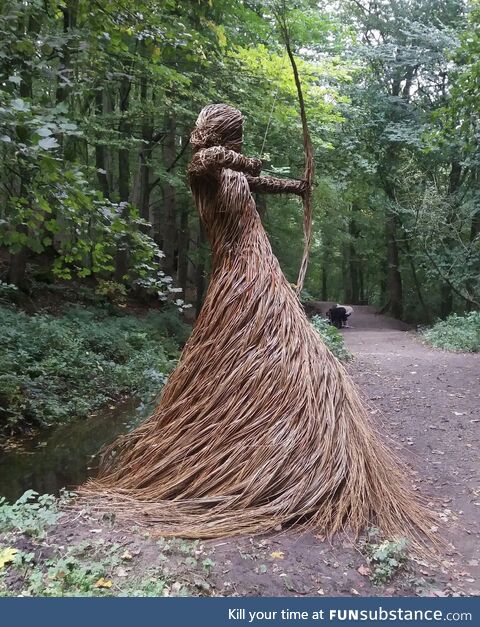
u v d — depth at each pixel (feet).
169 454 10.68
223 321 10.87
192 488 10.12
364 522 9.88
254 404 10.37
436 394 22.40
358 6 66.59
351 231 90.38
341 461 10.25
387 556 9.11
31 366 28.25
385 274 93.20
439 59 55.57
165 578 8.05
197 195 11.37
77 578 7.82
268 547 9.09
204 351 10.94
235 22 37.06
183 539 9.17
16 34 15.33
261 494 9.87
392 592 8.48
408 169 61.67
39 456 19.35
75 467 17.81
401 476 13.01
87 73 21.84
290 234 68.23
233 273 11.02
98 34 17.85
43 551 8.58
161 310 51.60
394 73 63.46
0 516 9.58
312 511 9.85
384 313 80.48
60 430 23.18
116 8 17.53
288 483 9.97
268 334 10.68
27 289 41.91
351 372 26.63
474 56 27.55
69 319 39.22
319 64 36.99
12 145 11.67
